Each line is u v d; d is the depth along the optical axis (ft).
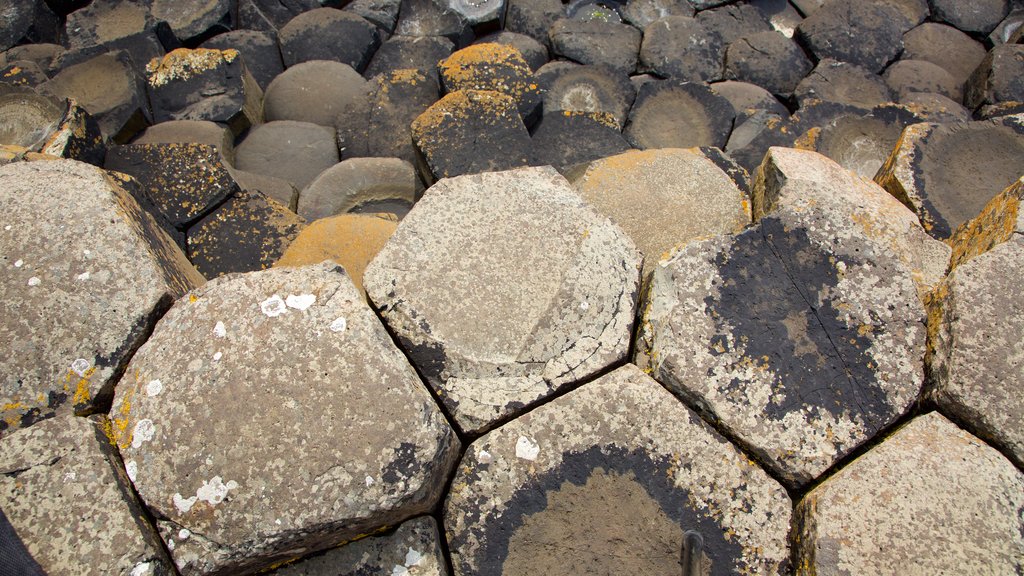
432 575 3.54
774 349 3.85
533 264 4.13
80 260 3.80
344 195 6.72
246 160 7.59
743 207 5.05
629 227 4.93
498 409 3.80
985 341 3.71
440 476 3.56
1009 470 3.53
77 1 9.08
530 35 9.83
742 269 4.04
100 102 7.37
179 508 3.30
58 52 8.36
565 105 8.14
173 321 3.65
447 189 4.36
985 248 4.30
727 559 3.60
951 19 10.34
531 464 3.72
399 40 9.20
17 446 3.37
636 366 3.95
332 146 7.64
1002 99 8.87
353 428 3.41
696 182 5.11
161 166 6.24
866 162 6.91
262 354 3.52
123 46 8.22
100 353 3.63
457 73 6.92
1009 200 4.32
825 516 3.45
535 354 3.91
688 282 4.01
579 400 3.80
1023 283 3.82
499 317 3.99
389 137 7.35
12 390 3.55
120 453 3.43
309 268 3.77
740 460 3.72
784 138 7.53
